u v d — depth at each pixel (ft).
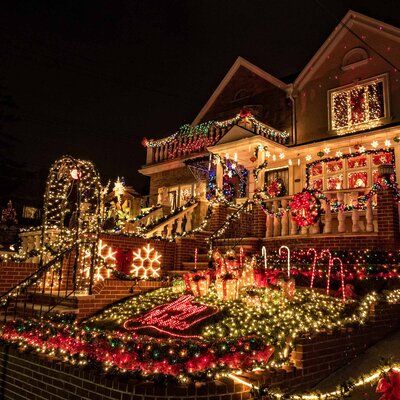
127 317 25.79
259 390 15.81
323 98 55.98
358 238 34.37
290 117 58.95
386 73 50.62
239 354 17.42
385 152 46.98
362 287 28.68
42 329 22.33
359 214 38.24
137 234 39.81
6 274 32.12
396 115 49.11
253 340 18.26
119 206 56.70
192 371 16.44
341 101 54.29
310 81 57.82
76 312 27.07
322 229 38.93
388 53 51.06
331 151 52.39
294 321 22.39
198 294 28.22
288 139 58.29
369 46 52.60
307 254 33.99
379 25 51.93
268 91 62.80
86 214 44.16
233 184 59.47
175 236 41.29
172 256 40.19
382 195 33.83
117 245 36.06
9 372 22.93
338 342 21.48
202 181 59.21
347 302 25.95
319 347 20.15
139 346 17.67
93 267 30.19
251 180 51.42
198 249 41.73
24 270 33.22
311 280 29.53
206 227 44.37
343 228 35.68
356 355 22.52
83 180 39.09
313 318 23.11
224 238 42.78
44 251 36.24
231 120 58.23
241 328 21.71
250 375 17.22
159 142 71.97
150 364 16.75
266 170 59.00
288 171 56.59
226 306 25.20
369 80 51.93
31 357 21.56
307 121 56.90
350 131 52.39
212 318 23.50
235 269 27.81
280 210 39.37
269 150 53.93
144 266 37.63
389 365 16.38
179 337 21.70
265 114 61.93
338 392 17.21
